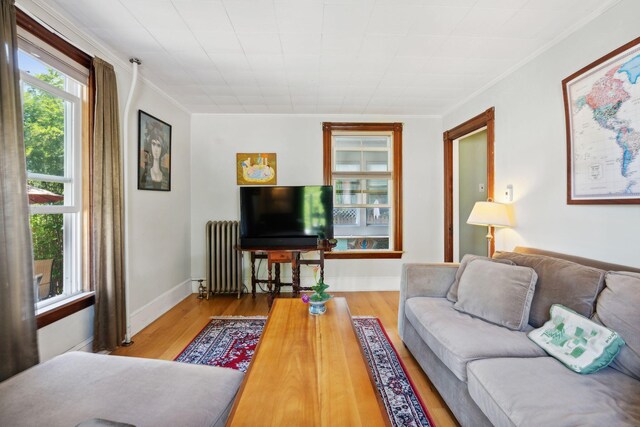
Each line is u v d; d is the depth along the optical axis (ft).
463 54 7.67
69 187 6.55
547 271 5.57
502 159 8.81
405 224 12.76
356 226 13.09
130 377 3.76
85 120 6.82
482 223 8.16
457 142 12.36
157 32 6.72
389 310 10.21
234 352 7.29
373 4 5.80
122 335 7.54
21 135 4.80
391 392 5.73
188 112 12.02
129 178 8.22
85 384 3.59
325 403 3.24
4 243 4.54
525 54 7.66
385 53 7.67
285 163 12.50
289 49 7.47
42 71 5.84
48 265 6.13
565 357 4.18
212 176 12.35
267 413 3.07
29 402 3.23
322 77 9.07
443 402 5.45
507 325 5.34
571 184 6.42
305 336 4.93
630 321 4.01
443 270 7.42
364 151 13.07
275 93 10.33
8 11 4.63
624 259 5.42
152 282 9.36
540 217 7.39
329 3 5.76
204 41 7.09
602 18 5.79
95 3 5.72
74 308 6.33
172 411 3.19
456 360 4.58
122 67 7.91
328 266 12.68
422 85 9.65
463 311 6.12
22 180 4.78
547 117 7.18
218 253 11.60
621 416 3.10
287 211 11.40
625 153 5.28
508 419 3.37
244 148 12.42
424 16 6.17
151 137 9.29
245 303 10.96
